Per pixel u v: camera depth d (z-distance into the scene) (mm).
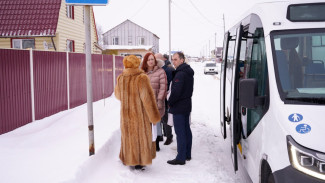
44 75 8562
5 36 17328
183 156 5633
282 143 3014
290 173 2855
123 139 5129
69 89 10281
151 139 5141
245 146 4523
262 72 3885
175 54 5578
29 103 7789
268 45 3699
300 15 3814
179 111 5570
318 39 3615
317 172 2744
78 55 11047
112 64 15375
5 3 18609
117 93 5152
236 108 4859
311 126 2961
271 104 3391
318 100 3197
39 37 18031
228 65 7285
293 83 3430
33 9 18266
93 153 5387
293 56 3602
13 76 7129
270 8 3988
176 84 5410
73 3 5086
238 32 4586
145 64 5875
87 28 5262
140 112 5027
